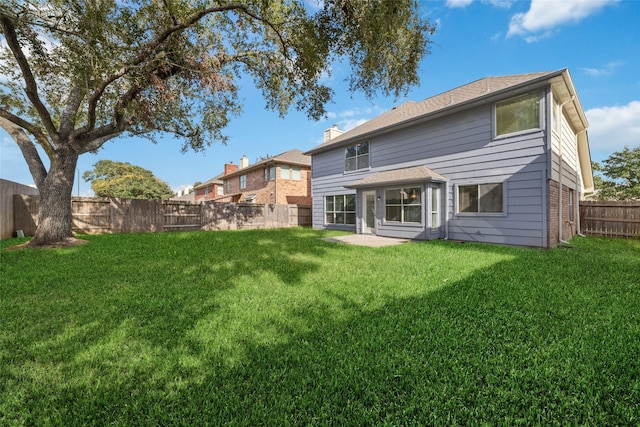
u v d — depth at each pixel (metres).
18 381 1.91
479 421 1.58
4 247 7.36
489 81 10.48
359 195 12.62
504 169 8.26
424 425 1.57
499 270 4.98
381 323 2.83
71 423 1.56
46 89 7.81
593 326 2.73
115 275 4.69
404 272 4.94
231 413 1.64
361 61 5.89
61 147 7.86
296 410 1.67
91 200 11.71
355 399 1.77
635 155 18.48
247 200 23.91
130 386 1.86
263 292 3.85
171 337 2.53
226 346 2.37
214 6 6.38
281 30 6.53
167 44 6.33
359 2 4.43
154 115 7.25
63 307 3.24
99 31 5.02
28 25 5.25
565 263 5.49
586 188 15.51
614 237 10.27
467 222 9.19
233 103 9.73
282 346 2.38
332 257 6.38
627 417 1.59
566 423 1.56
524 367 2.07
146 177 35.28
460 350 2.32
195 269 5.15
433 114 9.62
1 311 3.10
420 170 10.19
